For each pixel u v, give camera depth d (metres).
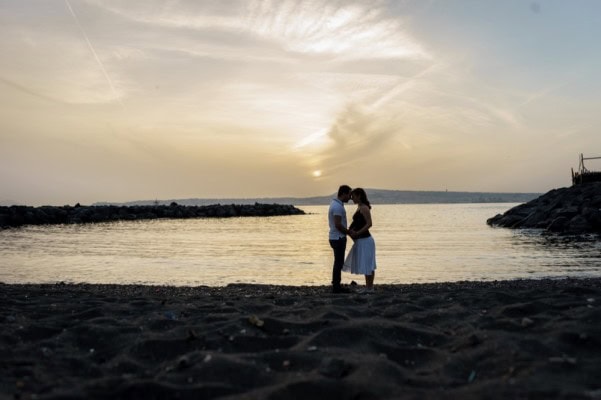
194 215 80.25
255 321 5.50
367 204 10.23
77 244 28.77
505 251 23.27
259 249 26.25
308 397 3.44
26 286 11.77
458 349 4.56
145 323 5.78
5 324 5.80
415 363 4.34
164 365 4.29
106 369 4.20
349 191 9.95
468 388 3.45
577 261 18.75
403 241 30.45
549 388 3.29
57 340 5.06
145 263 19.47
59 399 3.32
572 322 5.10
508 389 3.33
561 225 37.53
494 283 11.59
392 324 5.34
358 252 10.24
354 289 10.14
